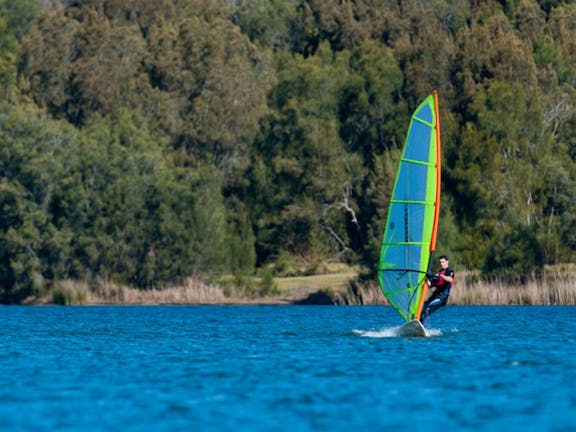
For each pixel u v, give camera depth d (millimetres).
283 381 74688
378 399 66062
